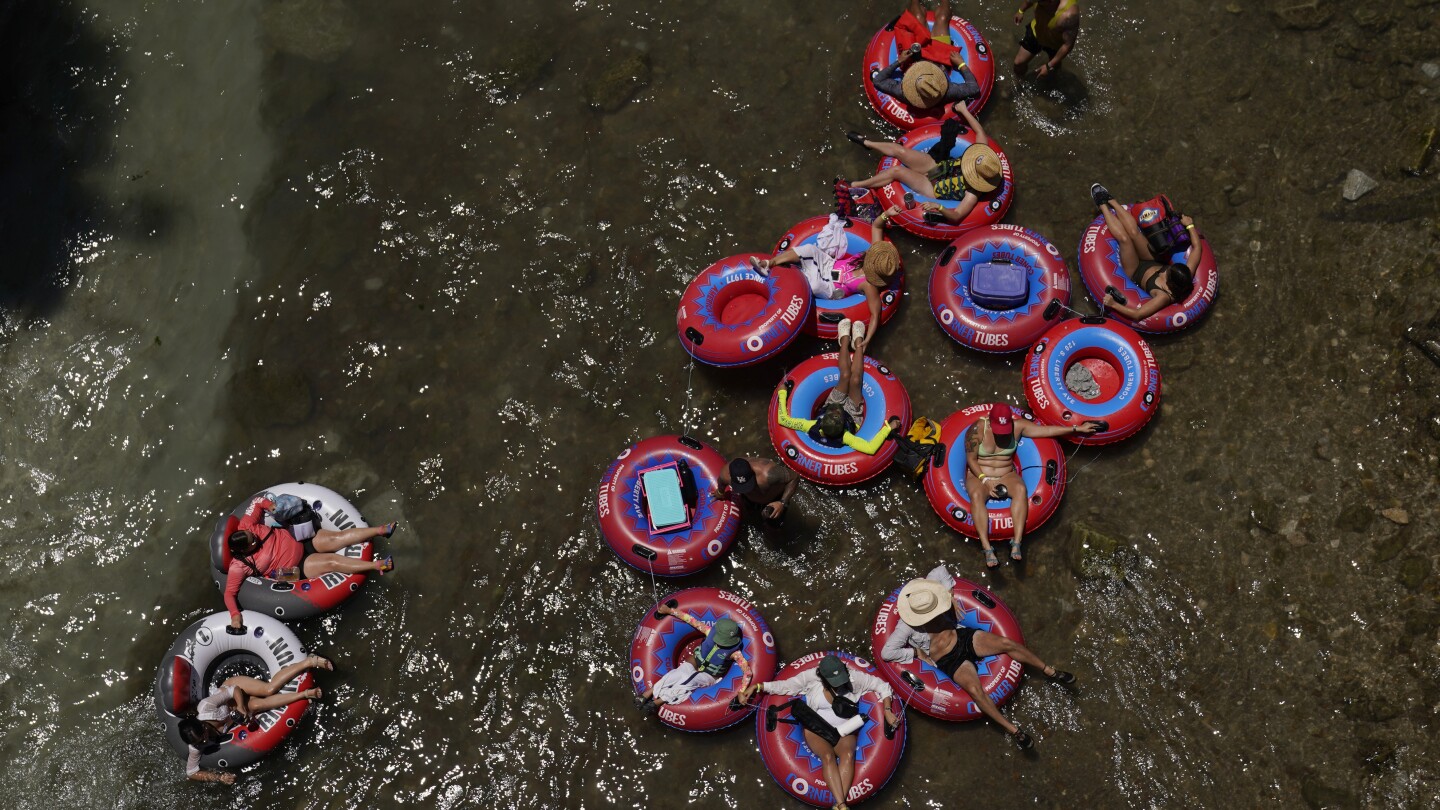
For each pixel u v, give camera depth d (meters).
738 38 10.72
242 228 10.36
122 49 11.20
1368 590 8.05
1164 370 9.07
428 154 10.54
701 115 10.44
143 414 9.70
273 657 8.40
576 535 8.95
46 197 10.64
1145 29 10.31
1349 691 7.84
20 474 9.55
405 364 9.71
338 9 11.16
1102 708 8.06
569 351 9.62
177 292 10.16
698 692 8.02
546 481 9.17
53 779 8.47
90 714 8.65
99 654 8.85
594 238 10.03
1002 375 9.21
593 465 9.20
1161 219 8.83
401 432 9.45
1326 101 9.73
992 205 9.48
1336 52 9.86
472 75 10.82
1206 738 7.91
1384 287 8.89
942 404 9.18
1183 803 7.77
